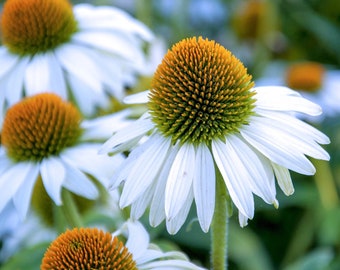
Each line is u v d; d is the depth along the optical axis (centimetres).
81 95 60
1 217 60
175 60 47
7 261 57
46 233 61
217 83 47
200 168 45
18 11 60
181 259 47
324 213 65
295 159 45
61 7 60
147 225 56
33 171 53
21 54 60
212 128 46
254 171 45
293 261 65
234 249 63
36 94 56
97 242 46
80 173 52
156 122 47
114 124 54
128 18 62
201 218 44
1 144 57
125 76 61
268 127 46
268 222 66
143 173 45
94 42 60
